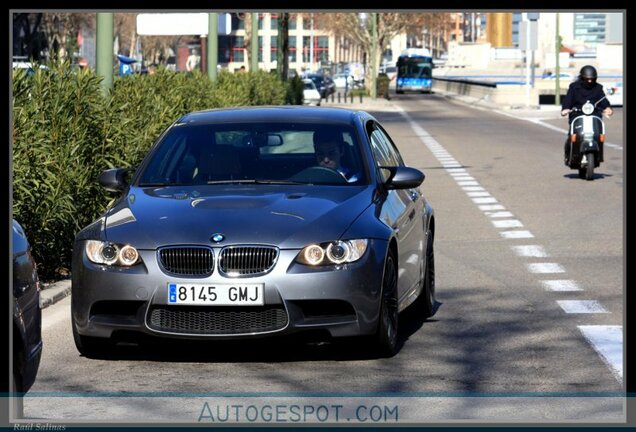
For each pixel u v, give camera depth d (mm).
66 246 25250
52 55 26766
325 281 16391
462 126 103250
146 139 30766
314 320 16500
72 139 25922
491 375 16062
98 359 17234
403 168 19250
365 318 16641
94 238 16984
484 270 26156
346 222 17031
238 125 19891
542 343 18250
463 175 52312
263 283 16266
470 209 38906
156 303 16375
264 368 16578
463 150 70750
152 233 16703
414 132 93875
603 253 28484
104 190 27438
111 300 16516
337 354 17438
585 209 38281
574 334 18922
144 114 33219
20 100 24062
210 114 20484
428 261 20953
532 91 154125
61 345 18297
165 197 18062
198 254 16453
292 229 16688
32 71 25688
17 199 23031
